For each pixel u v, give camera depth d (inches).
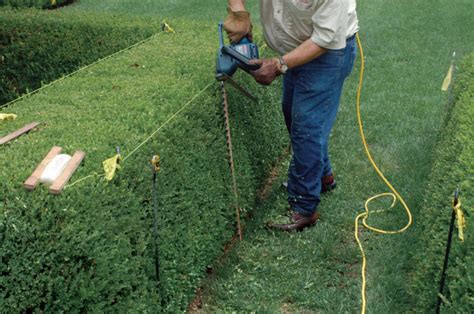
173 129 137.3
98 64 176.6
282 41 159.6
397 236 164.9
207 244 148.7
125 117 138.0
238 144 171.5
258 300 143.0
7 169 109.2
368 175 202.1
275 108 208.7
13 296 99.0
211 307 141.2
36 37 241.9
